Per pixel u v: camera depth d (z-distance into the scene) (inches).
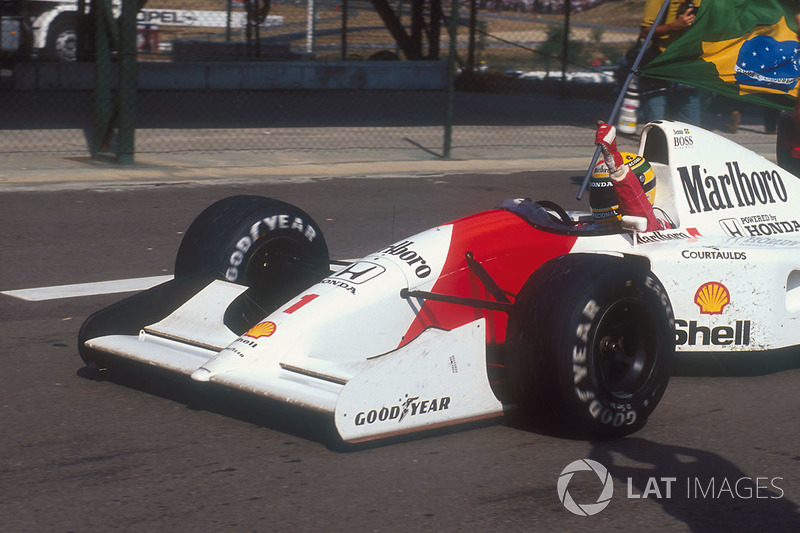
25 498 149.8
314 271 213.6
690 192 218.8
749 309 207.2
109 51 503.5
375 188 466.0
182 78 932.6
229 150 570.3
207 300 202.7
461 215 408.5
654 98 443.8
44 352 225.5
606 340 174.7
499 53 1369.3
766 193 233.1
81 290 282.7
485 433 181.2
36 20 917.2
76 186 440.5
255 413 187.6
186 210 399.9
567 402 170.6
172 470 161.2
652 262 197.8
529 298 174.6
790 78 326.0
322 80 1015.0
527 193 466.0
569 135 708.0
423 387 167.3
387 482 158.4
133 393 198.2
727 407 200.5
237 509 147.5
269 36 1224.8
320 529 141.8
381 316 184.7
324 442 174.2
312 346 177.6
